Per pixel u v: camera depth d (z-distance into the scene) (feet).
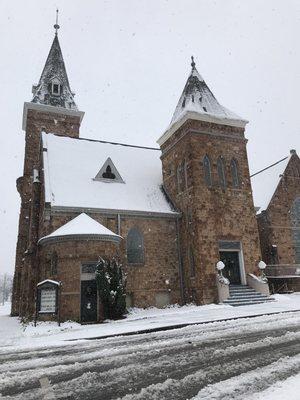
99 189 89.04
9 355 34.94
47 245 70.64
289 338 34.04
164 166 101.14
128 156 105.60
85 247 67.77
